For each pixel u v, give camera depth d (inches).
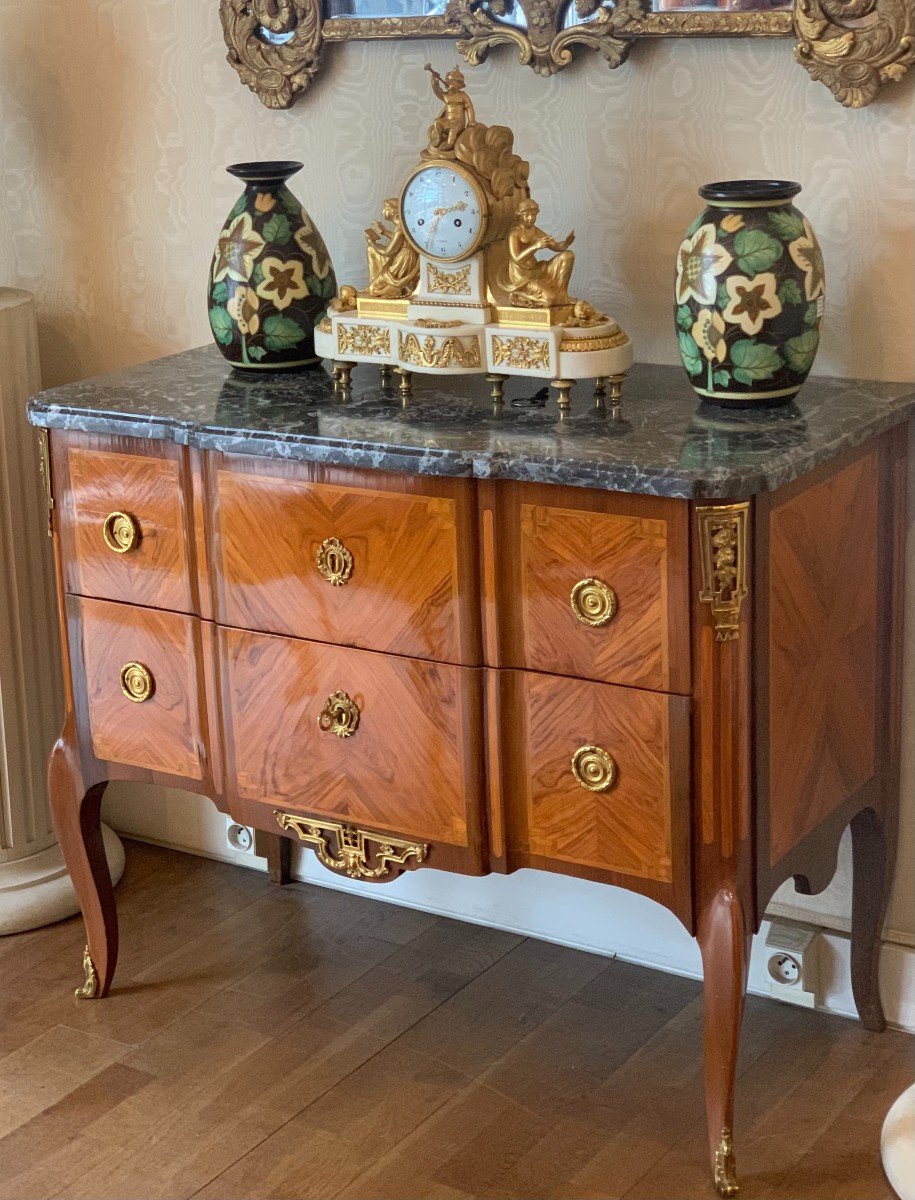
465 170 82.4
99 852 98.6
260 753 88.7
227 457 84.4
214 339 102.2
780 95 85.7
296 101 101.1
